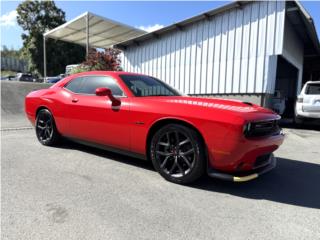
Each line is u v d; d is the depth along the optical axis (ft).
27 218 8.00
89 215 8.27
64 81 16.12
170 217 8.30
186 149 10.71
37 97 16.92
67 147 16.55
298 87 47.26
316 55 55.21
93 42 69.67
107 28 56.75
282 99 34.58
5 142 17.71
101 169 12.58
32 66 132.98
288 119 40.65
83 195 9.70
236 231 7.63
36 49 131.85
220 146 9.78
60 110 15.28
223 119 9.73
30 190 10.01
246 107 10.80
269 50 30.60
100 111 13.14
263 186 11.19
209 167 10.39
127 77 13.69
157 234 7.36
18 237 7.05
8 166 12.68
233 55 33.35
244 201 9.66
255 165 10.51
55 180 11.07
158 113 11.10
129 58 44.57
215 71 35.09
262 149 10.18
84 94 14.43
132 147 12.21
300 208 9.21
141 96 12.71
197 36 36.52
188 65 37.73
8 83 44.42
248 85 32.32
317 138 23.52
